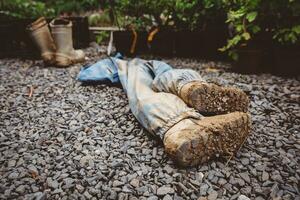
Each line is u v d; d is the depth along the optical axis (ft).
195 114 3.19
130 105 3.93
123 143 3.47
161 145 3.37
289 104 4.15
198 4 6.33
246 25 5.05
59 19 6.61
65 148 3.42
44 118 4.13
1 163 3.23
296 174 2.88
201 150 2.90
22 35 7.25
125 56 6.98
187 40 6.54
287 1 4.80
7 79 5.72
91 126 3.86
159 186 2.81
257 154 3.19
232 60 6.29
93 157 3.23
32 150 3.43
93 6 10.47
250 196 2.68
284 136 3.48
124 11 7.18
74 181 2.90
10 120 4.13
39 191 2.82
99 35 8.32
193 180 2.84
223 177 2.88
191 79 3.59
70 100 4.63
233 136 3.03
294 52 4.92
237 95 3.48
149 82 4.23
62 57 6.32
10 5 8.16
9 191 2.80
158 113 3.31
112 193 2.73
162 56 6.84
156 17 6.89
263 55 5.35
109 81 5.11
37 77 5.75
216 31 6.26
